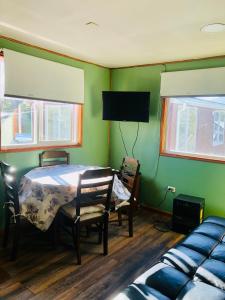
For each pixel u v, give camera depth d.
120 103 3.93
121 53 3.42
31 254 2.66
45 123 3.62
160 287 1.52
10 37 2.90
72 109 4.03
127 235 3.20
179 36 2.66
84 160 4.20
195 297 1.43
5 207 2.79
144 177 4.18
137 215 3.91
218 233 2.26
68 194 2.57
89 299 2.03
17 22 2.40
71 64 3.74
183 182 3.77
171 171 3.87
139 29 2.49
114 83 4.44
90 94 4.15
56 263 2.52
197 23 2.30
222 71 3.24
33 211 2.58
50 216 2.55
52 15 2.21
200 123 3.69
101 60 3.86
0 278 2.26
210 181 3.51
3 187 3.09
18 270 2.38
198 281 1.60
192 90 3.50
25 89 3.14
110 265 2.51
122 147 4.46
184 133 3.85
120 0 1.90
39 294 2.07
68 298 2.04
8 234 2.90
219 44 2.89
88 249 2.82
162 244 2.98
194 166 3.64
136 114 3.85
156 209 4.06
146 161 4.15
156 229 3.40
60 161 3.70
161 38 2.74
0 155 3.08
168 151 3.97
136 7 2.00
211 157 3.55
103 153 4.55
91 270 2.42
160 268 1.73
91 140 4.29
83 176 2.38
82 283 2.22
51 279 2.26
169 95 3.71
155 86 3.94
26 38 2.91
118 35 2.68
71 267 2.46
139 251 2.81
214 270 1.67
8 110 3.18
